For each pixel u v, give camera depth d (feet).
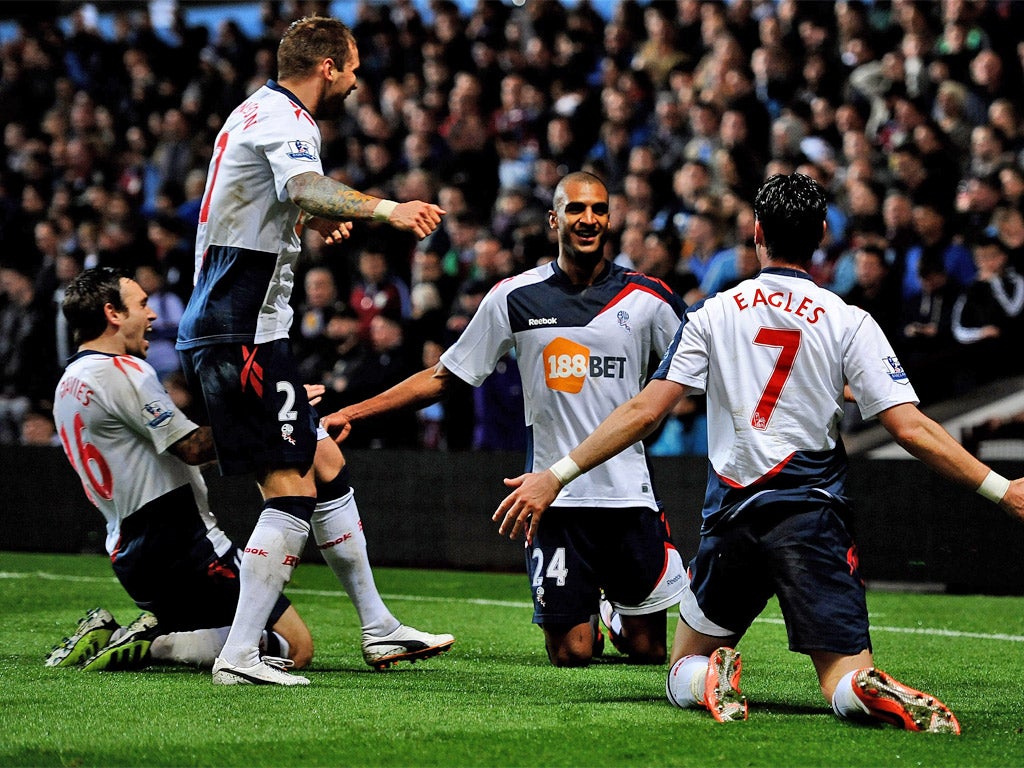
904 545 100.42
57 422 56.49
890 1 151.12
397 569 112.16
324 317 132.36
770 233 44.09
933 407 108.58
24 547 122.83
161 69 199.62
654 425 43.50
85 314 56.08
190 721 43.27
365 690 49.96
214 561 55.77
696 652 45.73
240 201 50.62
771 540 42.78
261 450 51.06
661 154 144.46
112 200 162.09
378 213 46.98
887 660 63.62
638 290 61.98
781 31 150.41
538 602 60.29
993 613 84.58
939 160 121.70
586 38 164.66
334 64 52.75
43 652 62.18
